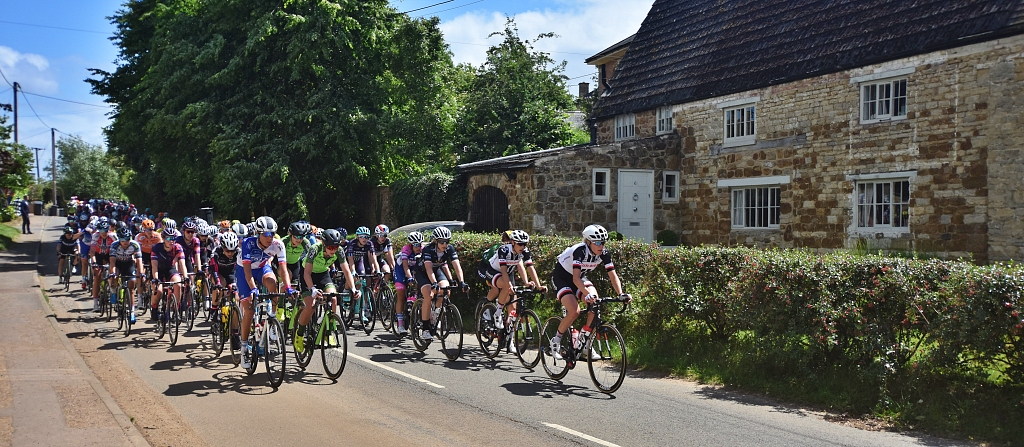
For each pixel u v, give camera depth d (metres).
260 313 8.17
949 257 13.82
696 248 9.23
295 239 8.66
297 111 28.23
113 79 35.62
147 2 35.53
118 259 11.70
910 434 6.13
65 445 5.54
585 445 5.86
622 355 7.48
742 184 18.44
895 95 15.00
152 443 5.89
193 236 11.23
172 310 10.64
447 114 32.78
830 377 7.29
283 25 27.73
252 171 26.98
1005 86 12.96
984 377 6.35
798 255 7.80
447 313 9.73
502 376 8.63
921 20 14.62
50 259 25.83
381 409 7.02
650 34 23.38
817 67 16.34
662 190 20.27
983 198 13.30
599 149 19.52
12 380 7.78
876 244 15.12
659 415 6.78
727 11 20.53
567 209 19.16
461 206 23.73
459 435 6.15
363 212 31.69
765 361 7.88
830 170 16.19
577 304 7.99
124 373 8.67
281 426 6.42
